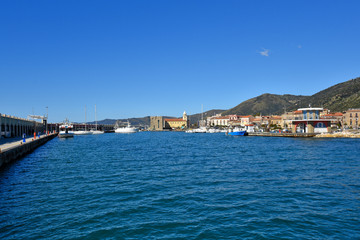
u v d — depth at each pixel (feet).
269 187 71.72
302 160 123.24
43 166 114.73
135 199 61.46
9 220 49.11
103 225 46.47
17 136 321.32
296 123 342.44
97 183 78.43
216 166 109.09
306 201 59.06
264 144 234.38
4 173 99.30
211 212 52.47
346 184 74.59
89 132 640.58
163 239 41.14
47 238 41.65
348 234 42.47
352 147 188.44
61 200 61.26
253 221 47.75
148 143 284.82
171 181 80.48
